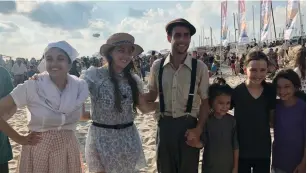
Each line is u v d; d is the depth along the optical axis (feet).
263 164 12.19
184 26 11.80
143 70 73.51
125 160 11.44
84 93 10.47
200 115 12.18
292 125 11.78
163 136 12.34
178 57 12.07
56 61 9.95
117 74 11.59
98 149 11.22
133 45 11.62
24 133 27.02
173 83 12.04
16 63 58.70
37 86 9.86
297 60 14.34
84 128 28.25
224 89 12.08
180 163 12.37
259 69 11.69
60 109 9.94
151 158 20.07
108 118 11.27
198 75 12.07
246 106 12.07
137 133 12.07
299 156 11.74
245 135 12.12
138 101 11.94
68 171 10.34
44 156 9.95
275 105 12.21
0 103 9.70
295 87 11.83
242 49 127.75
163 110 12.36
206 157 12.52
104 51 11.53
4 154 11.43
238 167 12.45
